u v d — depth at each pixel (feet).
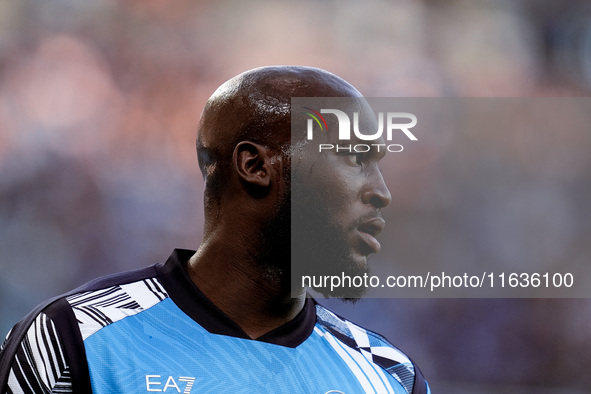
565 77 139.44
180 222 114.62
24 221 107.14
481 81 137.49
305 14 141.18
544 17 141.79
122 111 123.44
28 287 102.06
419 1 141.69
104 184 114.73
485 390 95.71
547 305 98.17
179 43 131.44
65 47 124.06
